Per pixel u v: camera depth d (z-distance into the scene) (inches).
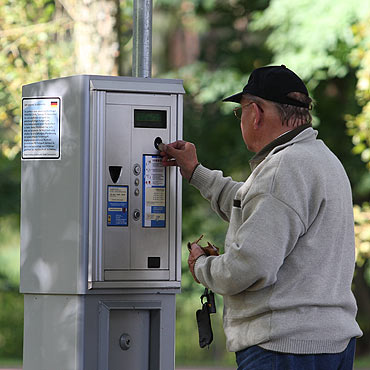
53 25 992.9
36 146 425.4
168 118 419.5
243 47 1391.5
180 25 1477.6
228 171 1369.3
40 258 422.3
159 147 416.8
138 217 414.6
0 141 1237.7
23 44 998.4
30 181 428.5
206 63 1384.1
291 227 344.5
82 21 832.3
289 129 370.3
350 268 364.5
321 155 361.1
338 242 357.7
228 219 429.1
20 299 1686.8
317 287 350.3
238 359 365.4
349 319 360.8
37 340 423.2
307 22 1163.3
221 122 1364.4
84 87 409.7
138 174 415.2
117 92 412.8
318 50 1173.1
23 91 430.9
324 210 353.1
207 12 1432.1
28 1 1027.3
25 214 430.0
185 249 1384.1
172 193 420.5
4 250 1699.1
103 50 828.0
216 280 354.9
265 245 340.8
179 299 1379.2
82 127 409.1
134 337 419.8
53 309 417.1
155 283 416.5
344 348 357.4
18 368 1085.1
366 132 1018.1
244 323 360.5
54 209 418.3
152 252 416.8
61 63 974.4
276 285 351.3
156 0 1409.9
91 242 407.2
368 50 1039.6
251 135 377.4
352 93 1316.4
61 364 413.1
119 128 412.8
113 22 831.7
